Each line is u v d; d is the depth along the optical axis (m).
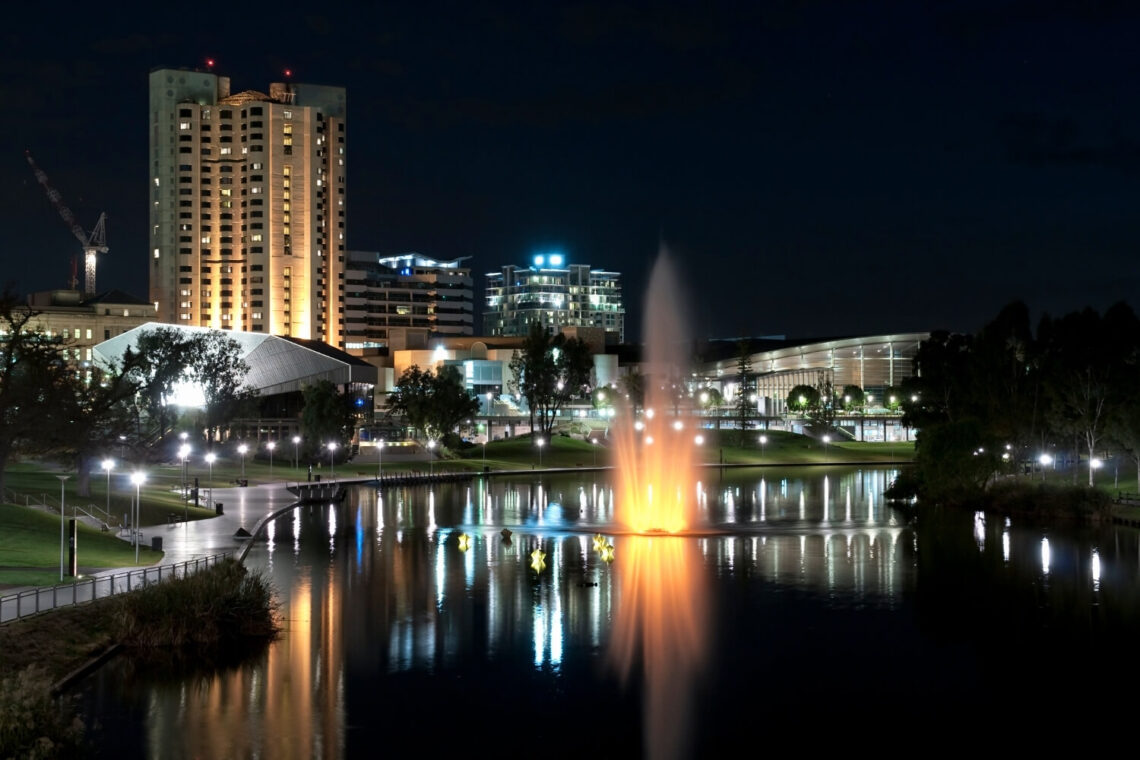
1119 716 45.59
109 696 45.88
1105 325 133.38
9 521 74.81
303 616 61.66
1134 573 76.38
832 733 43.50
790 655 54.31
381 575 75.31
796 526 105.06
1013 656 54.22
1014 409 138.50
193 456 165.62
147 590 53.91
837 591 70.12
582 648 55.34
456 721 44.12
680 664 52.59
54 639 48.38
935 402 161.00
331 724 43.44
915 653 54.78
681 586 71.69
